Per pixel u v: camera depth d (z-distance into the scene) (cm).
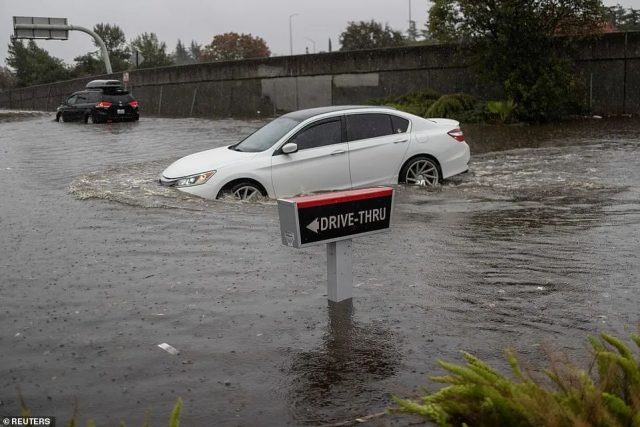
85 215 971
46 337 528
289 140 1119
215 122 3077
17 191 1203
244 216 950
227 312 574
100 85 3406
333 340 514
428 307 580
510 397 315
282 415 407
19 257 755
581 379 323
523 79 2378
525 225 888
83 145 2041
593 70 2452
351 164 1148
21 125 3142
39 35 5062
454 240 812
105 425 398
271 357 487
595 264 695
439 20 2448
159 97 4281
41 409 417
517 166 1418
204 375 461
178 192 1092
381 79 3027
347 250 593
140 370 469
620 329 521
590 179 1241
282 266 704
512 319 550
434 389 432
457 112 2509
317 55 3278
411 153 1196
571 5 2316
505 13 2289
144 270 696
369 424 394
